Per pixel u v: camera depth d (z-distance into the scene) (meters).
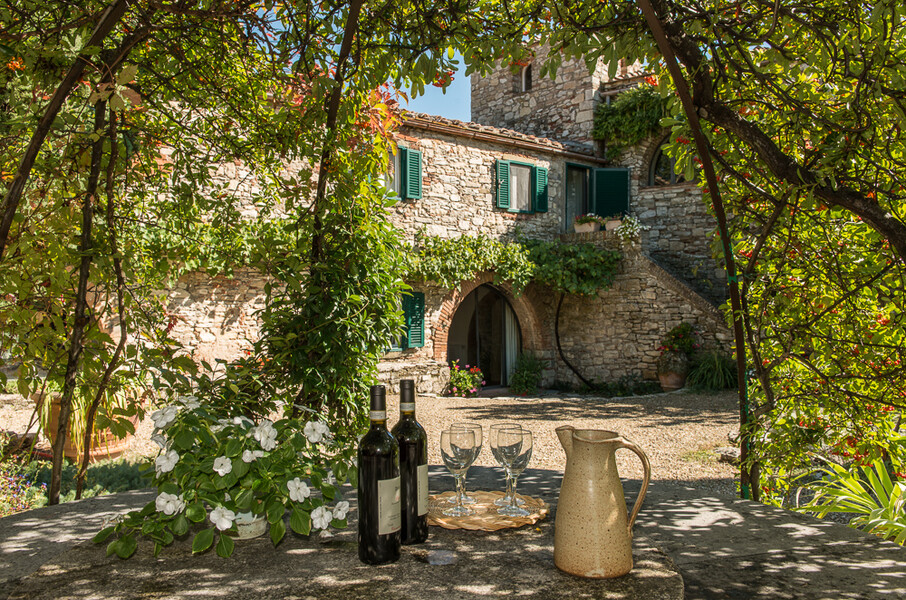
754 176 2.93
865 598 1.46
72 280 2.61
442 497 2.06
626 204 12.57
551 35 2.62
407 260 9.60
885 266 2.74
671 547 1.78
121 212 3.09
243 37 2.62
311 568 1.48
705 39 2.48
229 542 1.48
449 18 2.62
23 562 1.59
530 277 11.25
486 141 11.34
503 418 8.45
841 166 2.47
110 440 5.75
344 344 3.87
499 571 1.45
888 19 2.31
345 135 2.90
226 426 1.58
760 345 3.12
